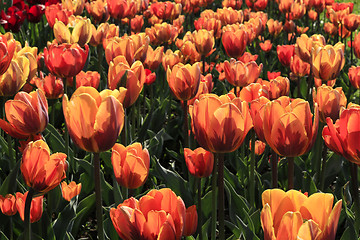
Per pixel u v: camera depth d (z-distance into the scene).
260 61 6.82
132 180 2.21
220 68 5.51
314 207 1.42
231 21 6.39
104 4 5.79
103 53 6.10
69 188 2.78
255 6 8.28
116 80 2.80
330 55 3.54
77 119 1.77
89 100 1.75
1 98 3.12
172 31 5.38
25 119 2.23
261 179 3.65
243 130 1.93
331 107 2.89
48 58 3.25
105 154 3.75
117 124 1.81
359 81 3.80
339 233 3.39
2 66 2.61
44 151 1.89
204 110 1.93
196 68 3.01
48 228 2.69
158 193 1.63
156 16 6.77
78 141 1.82
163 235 1.53
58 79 3.75
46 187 1.93
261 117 2.09
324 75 3.59
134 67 2.86
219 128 1.90
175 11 6.79
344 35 7.35
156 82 5.52
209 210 3.18
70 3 6.22
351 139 1.91
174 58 4.22
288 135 1.99
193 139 3.79
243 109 1.96
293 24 7.20
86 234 3.42
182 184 3.22
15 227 2.91
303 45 4.37
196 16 9.66
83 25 4.10
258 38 7.12
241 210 3.04
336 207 1.38
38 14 6.56
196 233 2.96
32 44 7.00
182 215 1.58
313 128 2.01
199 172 2.47
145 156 2.23
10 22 6.09
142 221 1.57
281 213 1.45
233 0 7.95
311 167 3.90
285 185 3.64
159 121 4.61
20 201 2.29
